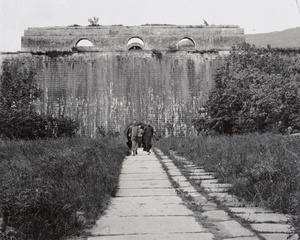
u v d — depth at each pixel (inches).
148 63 1882.4
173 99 1852.9
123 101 1844.2
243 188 355.9
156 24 2085.4
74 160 453.4
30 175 358.9
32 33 1983.3
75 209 279.3
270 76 1451.8
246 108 1428.4
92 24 2094.0
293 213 281.4
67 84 1846.7
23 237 228.5
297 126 1382.9
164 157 776.9
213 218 275.3
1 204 236.5
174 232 239.1
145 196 362.6
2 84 1509.6
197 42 2026.3
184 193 372.5
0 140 808.9
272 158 417.7
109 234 237.3
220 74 1557.6
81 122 1815.9
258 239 222.5
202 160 594.6
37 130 1370.6
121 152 772.0
